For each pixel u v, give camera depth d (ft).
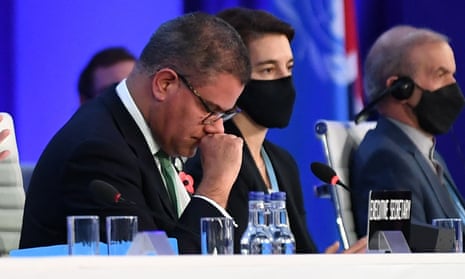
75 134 25.93
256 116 31.89
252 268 16.69
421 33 36.19
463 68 45.32
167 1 44.52
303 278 17.25
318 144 46.65
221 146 26.18
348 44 46.50
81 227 18.75
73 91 42.93
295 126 46.50
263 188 31.42
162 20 44.47
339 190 34.76
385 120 35.94
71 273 15.06
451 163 44.11
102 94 27.30
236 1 45.24
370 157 34.96
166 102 26.12
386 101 36.04
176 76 26.03
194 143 26.53
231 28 26.48
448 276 19.03
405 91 35.42
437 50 35.83
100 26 43.57
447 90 35.91
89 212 24.93
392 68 36.01
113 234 19.16
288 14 46.34
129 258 15.62
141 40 44.16
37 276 14.75
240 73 26.16
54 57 42.73
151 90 26.32
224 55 25.99
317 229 46.21
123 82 27.04
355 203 34.94
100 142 25.53
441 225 24.82
